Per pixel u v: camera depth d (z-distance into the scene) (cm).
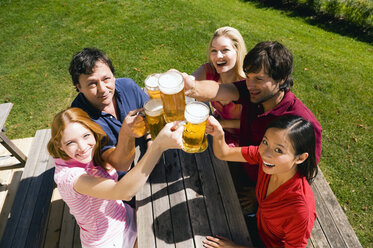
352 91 499
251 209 221
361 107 466
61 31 674
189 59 560
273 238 171
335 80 526
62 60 582
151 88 130
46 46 627
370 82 523
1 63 586
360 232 309
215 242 155
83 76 168
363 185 354
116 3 768
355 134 420
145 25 666
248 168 217
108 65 180
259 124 176
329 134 420
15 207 258
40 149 313
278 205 145
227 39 218
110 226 171
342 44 737
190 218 166
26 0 819
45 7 780
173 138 108
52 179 279
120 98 204
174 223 164
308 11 914
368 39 796
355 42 771
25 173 287
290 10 924
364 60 638
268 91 156
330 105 470
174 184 185
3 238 238
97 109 191
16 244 235
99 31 659
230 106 223
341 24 862
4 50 625
